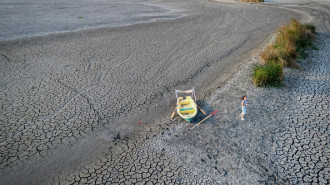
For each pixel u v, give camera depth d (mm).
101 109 11242
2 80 13664
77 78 14031
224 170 7762
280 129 9469
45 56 17031
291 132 9273
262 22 25781
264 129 9508
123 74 14539
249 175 7547
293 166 7797
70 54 17453
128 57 17031
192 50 18359
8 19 26844
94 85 13281
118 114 10922
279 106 10914
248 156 8258
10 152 8766
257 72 13062
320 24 23781
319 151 8312
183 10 33188
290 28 19688
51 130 9875
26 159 8492
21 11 31250
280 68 13055
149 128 9977
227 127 9719
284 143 8758
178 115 10766
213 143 8914
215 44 19594
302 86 12484
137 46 19172
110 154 8648
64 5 36531
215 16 29016
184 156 8383
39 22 25719
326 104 10859
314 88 12227
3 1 38750
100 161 8352
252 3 37219
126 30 23375
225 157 8258
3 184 7535
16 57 16750
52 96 12219
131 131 9828
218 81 13688
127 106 11492
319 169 7633
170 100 11992
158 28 24141
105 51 18094
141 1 42188
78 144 9172
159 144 9008
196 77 14258
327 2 35562
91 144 9156
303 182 7242
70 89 12875
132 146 8984
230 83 13242
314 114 10227
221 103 11422
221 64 15914
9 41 19688
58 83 13461
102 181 7559
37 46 18844
